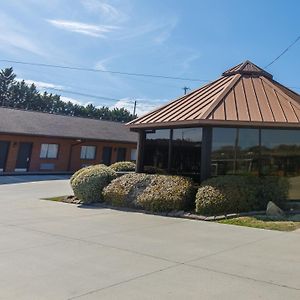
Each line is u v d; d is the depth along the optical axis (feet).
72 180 42.57
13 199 43.62
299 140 39.19
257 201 33.88
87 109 258.78
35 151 87.20
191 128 40.01
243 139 38.32
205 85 49.24
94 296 13.17
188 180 35.76
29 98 248.73
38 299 12.87
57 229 25.55
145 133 45.60
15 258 18.04
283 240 22.45
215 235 23.91
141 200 34.88
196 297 13.09
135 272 15.93
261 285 14.33
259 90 43.29
